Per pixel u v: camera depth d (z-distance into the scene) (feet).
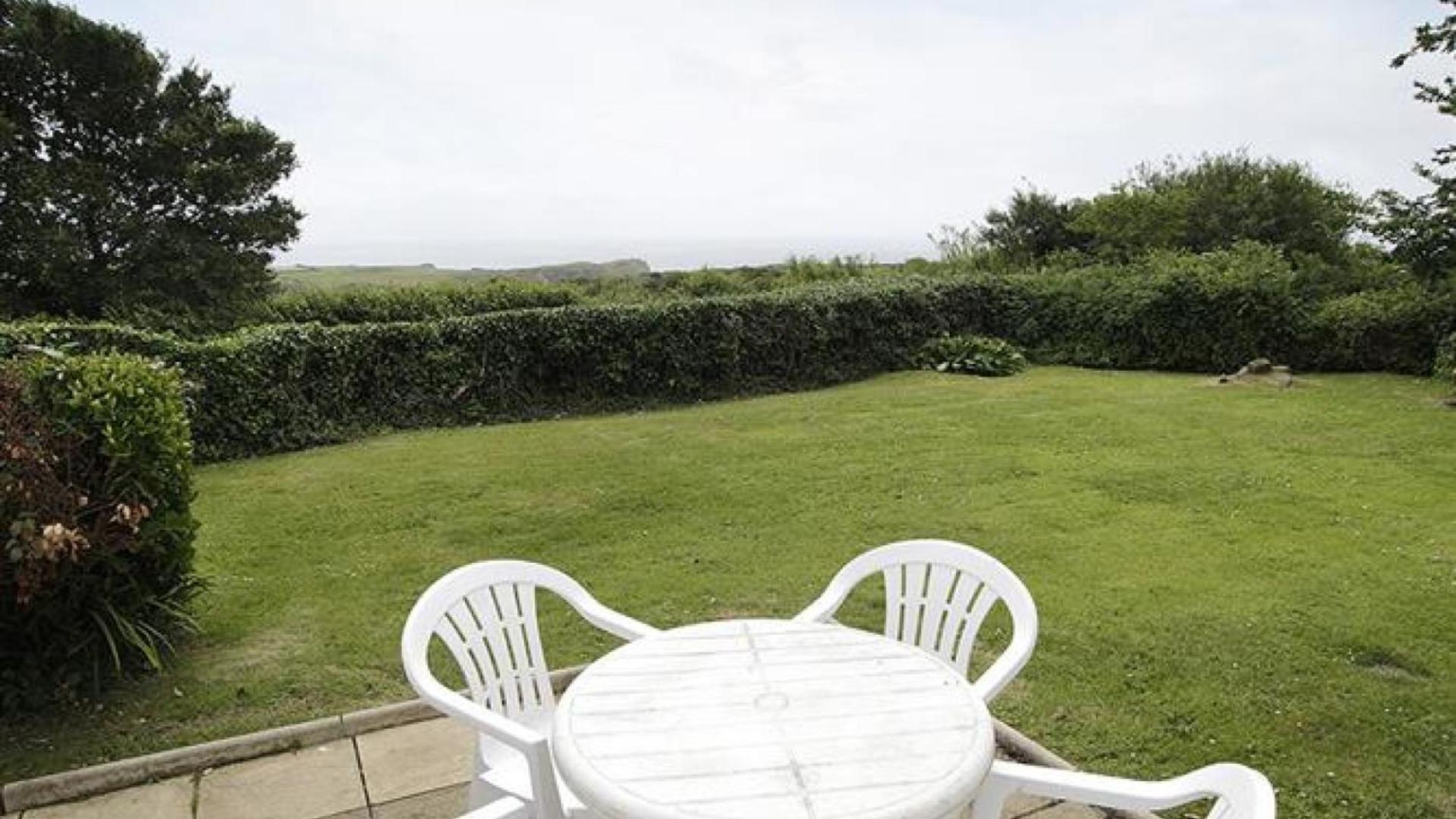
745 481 25.14
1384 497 22.11
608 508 22.84
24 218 58.18
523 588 10.02
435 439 32.12
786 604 16.57
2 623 12.28
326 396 32.32
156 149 63.57
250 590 17.40
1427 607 15.52
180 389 15.34
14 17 59.98
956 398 37.81
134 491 13.24
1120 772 11.05
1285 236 59.77
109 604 13.15
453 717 7.73
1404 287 42.11
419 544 20.31
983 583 9.87
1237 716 12.19
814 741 6.65
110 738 11.94
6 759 11.38
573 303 48.39
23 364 13.44
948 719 6.97
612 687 7.57
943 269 62.39
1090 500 22.47
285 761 11.21
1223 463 25.64
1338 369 42.55
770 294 43.75
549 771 7.27
